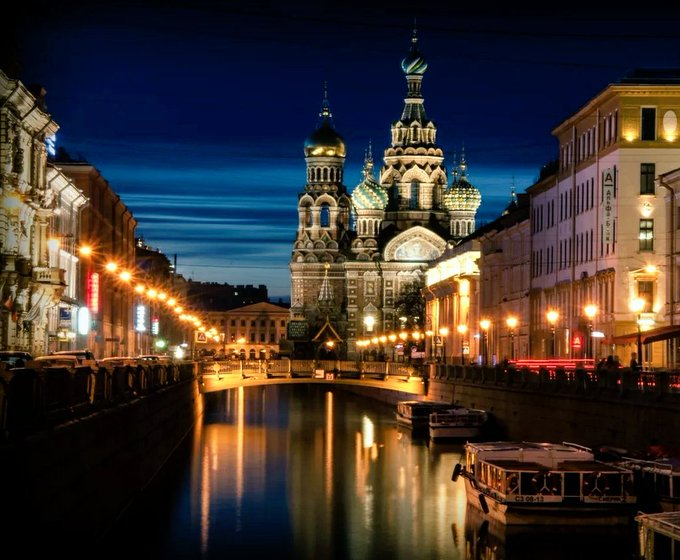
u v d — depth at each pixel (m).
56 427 37.66
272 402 172.25
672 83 98.94
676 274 93.06
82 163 128.50
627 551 50.81
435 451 93.06
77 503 40.91
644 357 94.81
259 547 54.12
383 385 136.88
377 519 61.38
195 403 117.81
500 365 105.12
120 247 157.25
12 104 81.94
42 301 91.50
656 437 57.09
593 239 105.31
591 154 107.44
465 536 56.97
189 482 73.25
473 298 164.25
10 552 31.23
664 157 98.94
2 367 36.00
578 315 109.56
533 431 81.44
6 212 83.12
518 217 144.88
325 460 86.69
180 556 51.84
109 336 141.00
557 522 52.09
